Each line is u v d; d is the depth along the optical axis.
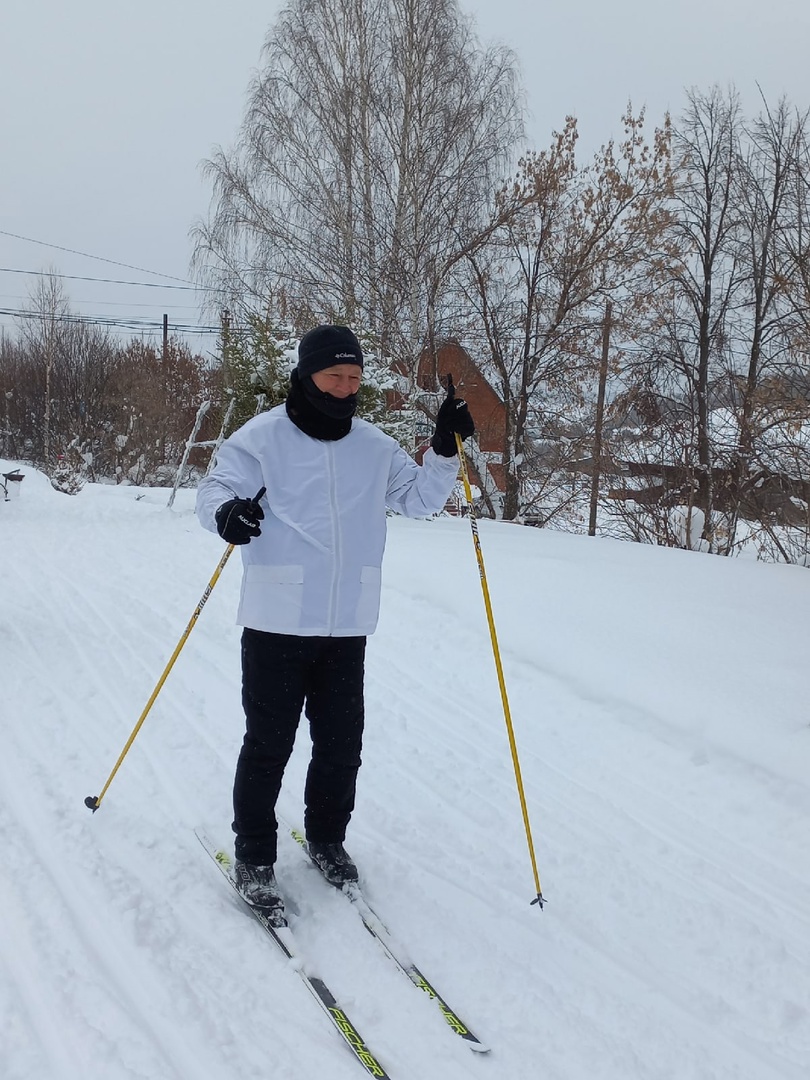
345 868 2.86
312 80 16.61
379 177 16.19
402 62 16.11
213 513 2.51
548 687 4.88
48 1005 2.11
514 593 6.40
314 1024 2.20
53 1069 1.90
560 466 18.05
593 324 17.17
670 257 17.11
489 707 4.72
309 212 16.50
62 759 3.73
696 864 3.20
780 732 3.97
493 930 2.71
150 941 2.42
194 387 29.28
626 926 2.79
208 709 4.48
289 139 16.69
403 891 2.89
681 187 17.14
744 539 14.53
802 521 13.59
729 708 4.23
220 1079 1.95
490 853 3.22
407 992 2.34
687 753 4.02
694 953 2.67
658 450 15.70
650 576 7.08
